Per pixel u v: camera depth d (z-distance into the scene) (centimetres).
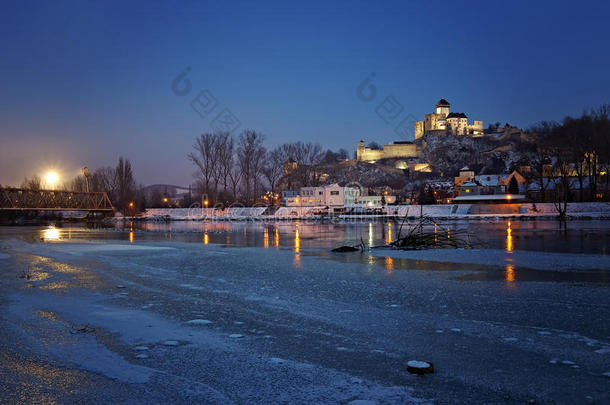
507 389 683
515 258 2466
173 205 13638
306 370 771
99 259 2573
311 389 690
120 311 1237
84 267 2220
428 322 1098
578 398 649
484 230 5088
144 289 1592
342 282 1727
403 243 3300
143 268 2180
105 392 682
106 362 816
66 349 893
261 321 1120
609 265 2145
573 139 10000
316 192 12838
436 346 904
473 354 852
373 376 741
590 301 1334
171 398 660
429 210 10225
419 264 2277
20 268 2186
